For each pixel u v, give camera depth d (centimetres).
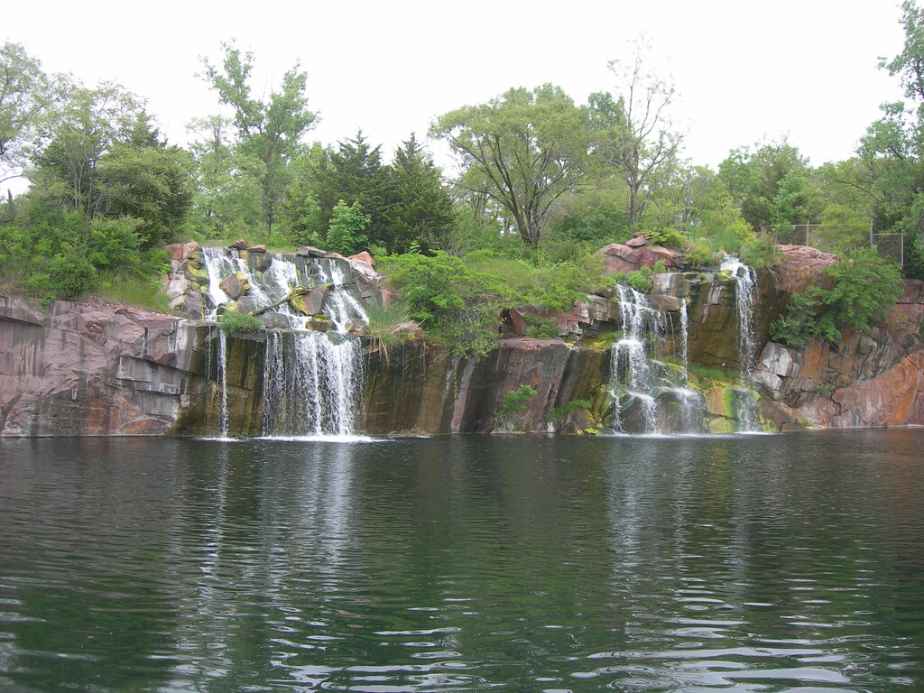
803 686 950
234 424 3741
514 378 4356
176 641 1066
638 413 4503
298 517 1869
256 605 1219
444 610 1209
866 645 1080
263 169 7081
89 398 3550
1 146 4381
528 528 1786
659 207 7281
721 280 4922
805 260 5381
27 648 1032
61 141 4369
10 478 2327
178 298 4062
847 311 5266
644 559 1519
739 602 1259
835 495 2261
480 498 2158
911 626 1154
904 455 3325
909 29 6219
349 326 4250
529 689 934
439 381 4209
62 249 3831
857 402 5438
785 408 5022
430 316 4231
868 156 6550
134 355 3575
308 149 9050
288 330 3834
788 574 1422
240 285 4272
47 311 3509
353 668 987
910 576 1414
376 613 1191
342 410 3981
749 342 5125
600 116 8088
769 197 7900
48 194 4188
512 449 3428
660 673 982
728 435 4412
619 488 2361
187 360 3619
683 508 2047
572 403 4491
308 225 6203
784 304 5241
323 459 2925
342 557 1508
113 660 999
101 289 3806
